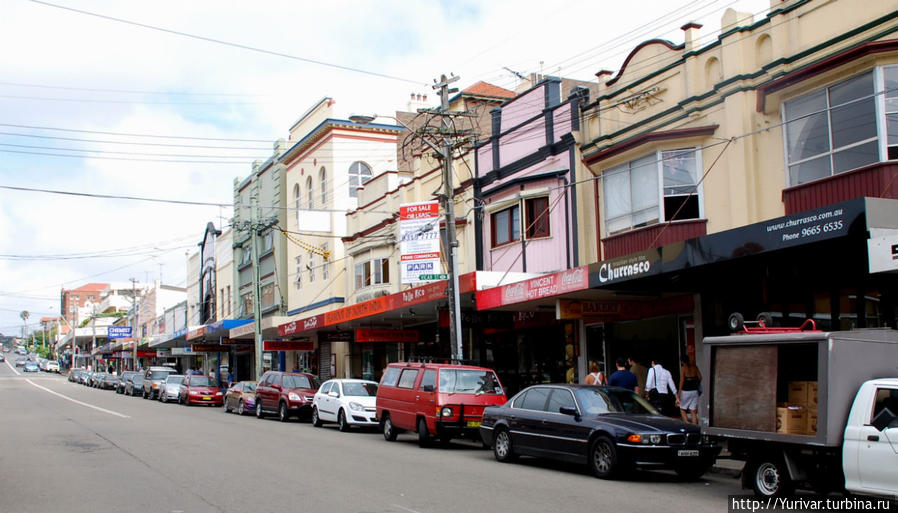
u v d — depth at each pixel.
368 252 31.73
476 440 18.83
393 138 38.69
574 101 21.03
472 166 25.38
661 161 17.89
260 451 15.71
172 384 38.81
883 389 9.02
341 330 31.75
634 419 12.30
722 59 16.98
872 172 13.60
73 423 22.98
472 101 32.53
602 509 9.45
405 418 18.09
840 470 9.30
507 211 23.47
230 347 48.12
